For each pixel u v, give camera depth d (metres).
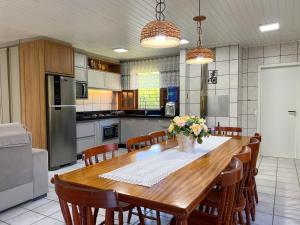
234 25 3.84
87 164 2.03
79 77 5.41
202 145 2.86
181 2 2.94
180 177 1.69
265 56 5.32
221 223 1.50
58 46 4.65
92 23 3.68
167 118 5.80
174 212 1.24
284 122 5.30
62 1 2.89
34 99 4.53
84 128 5.41
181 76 5.55
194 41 4.81
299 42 4.99
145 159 2.19
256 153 2.39
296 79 5.14
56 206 2.93
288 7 3.13
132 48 5.42
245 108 5.57
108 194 1.11
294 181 3.75
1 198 2.68
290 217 2.62
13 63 4.79
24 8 3.09
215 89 5.32
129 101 7.00
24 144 2.89
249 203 2.42
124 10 3.19
